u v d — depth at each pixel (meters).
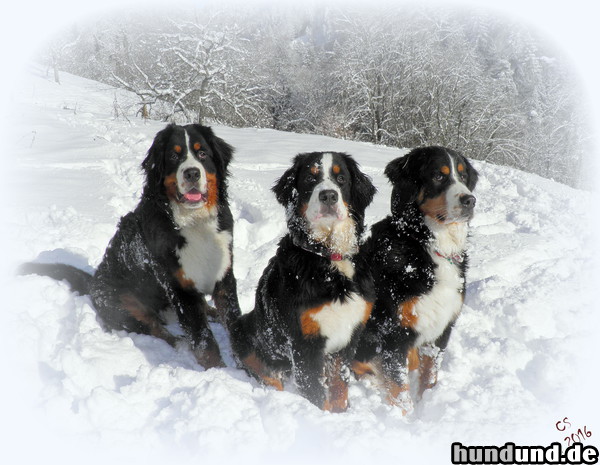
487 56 28.62
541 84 27.23
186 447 2.76
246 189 7.82
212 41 21.61
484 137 23.61
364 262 3.68
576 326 4.66
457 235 3.83
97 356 3.53
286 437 2.85
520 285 5.37
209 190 4.16
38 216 6.28
